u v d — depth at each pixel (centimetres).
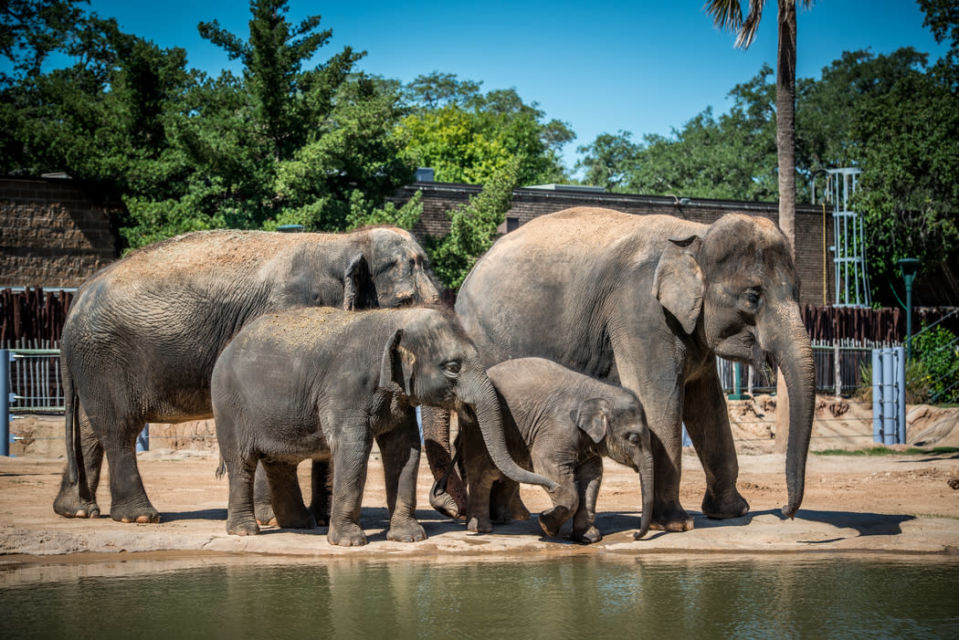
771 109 6562
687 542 848
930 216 3781
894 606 641
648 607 637
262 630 581
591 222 991
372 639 563
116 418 963
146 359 957
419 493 1207
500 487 949
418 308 848
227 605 641
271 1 2942
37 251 2761
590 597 663
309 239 990
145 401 968
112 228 2858
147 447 1811
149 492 1240
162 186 2884
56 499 1011
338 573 741
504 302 984
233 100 2908
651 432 903
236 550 832
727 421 981
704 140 6588
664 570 755
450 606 639
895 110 3803
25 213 2750
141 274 968
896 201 3825
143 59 2925
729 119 6631
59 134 2850
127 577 729
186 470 1515
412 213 2772
